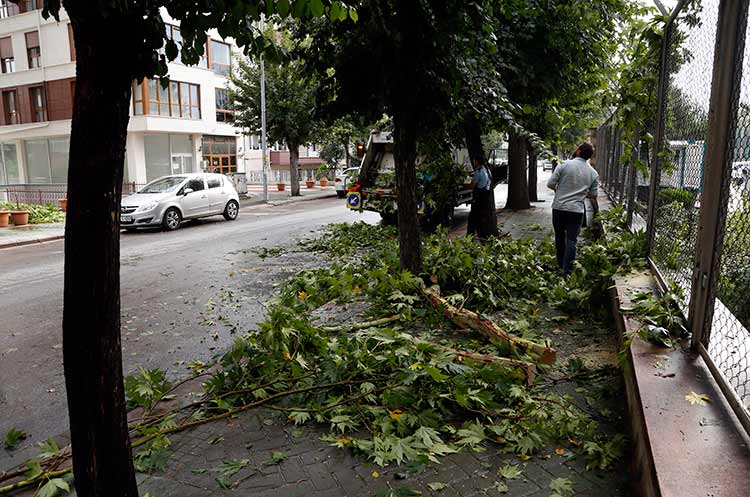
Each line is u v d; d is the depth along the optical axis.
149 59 2.03
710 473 2.22
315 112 8.27
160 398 4.12
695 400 2.86
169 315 6.96
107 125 1.88
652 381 3.11
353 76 7.09
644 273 5.79
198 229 16.50
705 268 3.41
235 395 4.10
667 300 4.19
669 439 2.49
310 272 7.85
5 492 3.13
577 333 5.32
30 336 6.30
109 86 1.86
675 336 3.78
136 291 8.31
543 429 3.38
